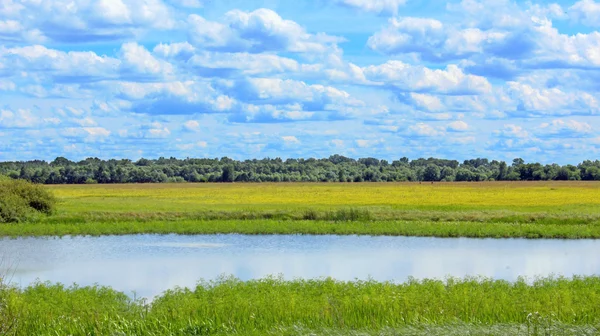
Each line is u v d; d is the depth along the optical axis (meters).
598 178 184.62
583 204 68.81
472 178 194.62
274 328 15.66
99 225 47.41
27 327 15.97
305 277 28.86
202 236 44.38
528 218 50.59
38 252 36.97
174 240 42.25
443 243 40.94
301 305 18.17
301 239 42.75
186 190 117.81
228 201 77.81
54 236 44.28
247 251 37.47
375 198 83.44
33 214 51.25
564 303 18.61
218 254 36.28
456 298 18.98
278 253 36.66
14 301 17.16
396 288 22.20
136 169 194.75
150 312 17.97
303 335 14.83
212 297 20.61
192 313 17.38
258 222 48.94
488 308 17.67
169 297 21.03
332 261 33.75
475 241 41.97
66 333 15.80
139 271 30.89
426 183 160.88
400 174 199.62
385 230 45.16
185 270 31.16
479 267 31.86
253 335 15.09
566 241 42.16
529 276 29.19
